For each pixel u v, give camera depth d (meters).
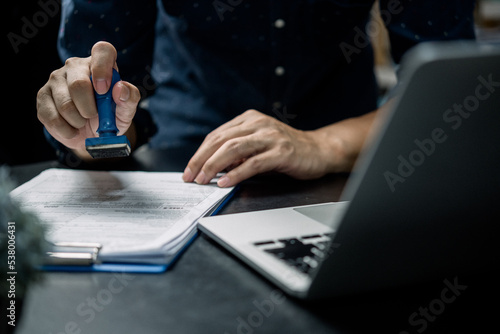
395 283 0.40
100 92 0.59
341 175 0.77
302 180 0.74
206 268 0.45
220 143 0.70
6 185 0.35
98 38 0.87
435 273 0.41
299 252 0.44
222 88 1.03
